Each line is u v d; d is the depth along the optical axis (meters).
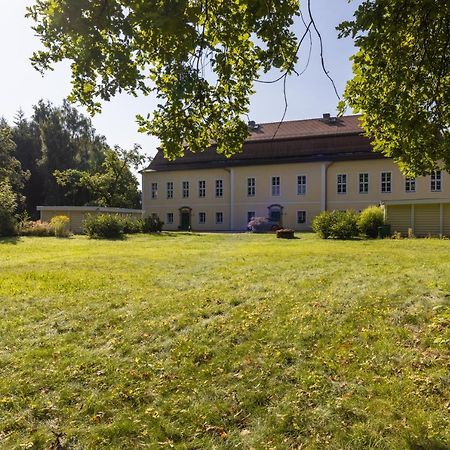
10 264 12.20
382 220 23.52
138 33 3.77
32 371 4.40
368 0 3.80
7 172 41.53
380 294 6.79
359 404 3.54
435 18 4.09
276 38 3.67
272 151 37.97
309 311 6.04
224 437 3.22
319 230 23.08
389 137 5.81
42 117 57.91
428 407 3.46
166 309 6.57
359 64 4.85
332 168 35.22
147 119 4.53
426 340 4.75
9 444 3.19
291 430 3.27
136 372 4.34
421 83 4.71
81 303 7.11
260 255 13.80
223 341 5.11
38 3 3.58
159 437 3.24
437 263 10.51
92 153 59.66
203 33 3.70
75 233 30.09
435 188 32.09
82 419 3.52
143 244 20.27
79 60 3.75
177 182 40.72
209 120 4.65
